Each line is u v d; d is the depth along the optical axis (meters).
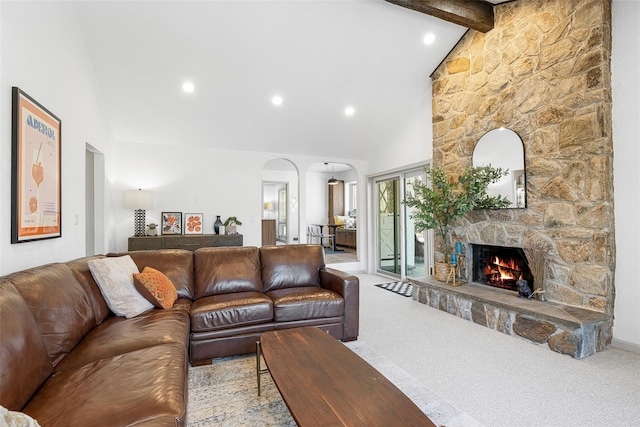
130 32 3.40
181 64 3.87
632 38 2.75
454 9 3.48
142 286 2.51
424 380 2.26
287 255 3.44
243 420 1.83
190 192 5.53
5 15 1.97
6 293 1.40
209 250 3.32
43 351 1.47
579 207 2.97
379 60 4.19
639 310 2.71
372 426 1.16
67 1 2.94
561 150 3.11
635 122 2.73
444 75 4.46
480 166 3.89
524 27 3.45
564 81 3.09
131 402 1.23
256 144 5.73
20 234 2.07
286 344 1.91
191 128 5.08
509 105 3.60
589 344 2.66
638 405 1.96
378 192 6.52
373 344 2.90
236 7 3.25
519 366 2.47
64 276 2.00
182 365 1.62
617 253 2.84
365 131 5.67
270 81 4.30
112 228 4.89
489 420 1.82
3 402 1.12
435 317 3.65
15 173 2.02
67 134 2.96
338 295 2.98
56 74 2.71
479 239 3.95
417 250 5.86
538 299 3.23
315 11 3.38
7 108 1.98
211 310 2.55
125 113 4.57
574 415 1.86
